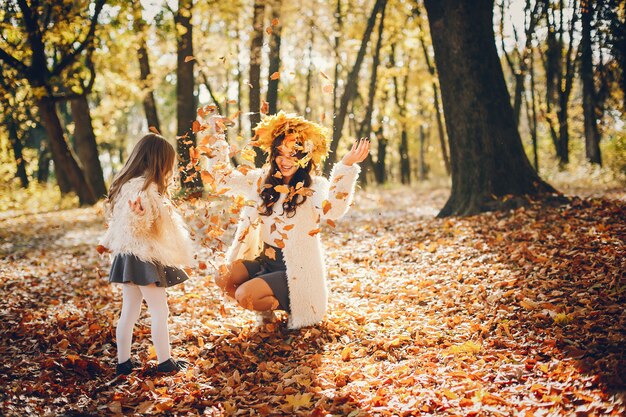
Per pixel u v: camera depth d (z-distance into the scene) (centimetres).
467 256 604
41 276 712
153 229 372
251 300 409
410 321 450
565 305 420
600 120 1778
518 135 845
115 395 346
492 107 830
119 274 367
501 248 599
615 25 1174
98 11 1280
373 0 1858
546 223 662
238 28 1530
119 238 364
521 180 822
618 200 726
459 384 329
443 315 456
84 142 1984
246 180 439
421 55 2464
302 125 427
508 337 391
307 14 1730
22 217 1554
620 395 285
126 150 3844
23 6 1209
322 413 312
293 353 404
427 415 301
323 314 437
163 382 364
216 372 379
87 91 1552
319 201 425
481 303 464
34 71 1325
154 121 1753
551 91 2048
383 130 2800
